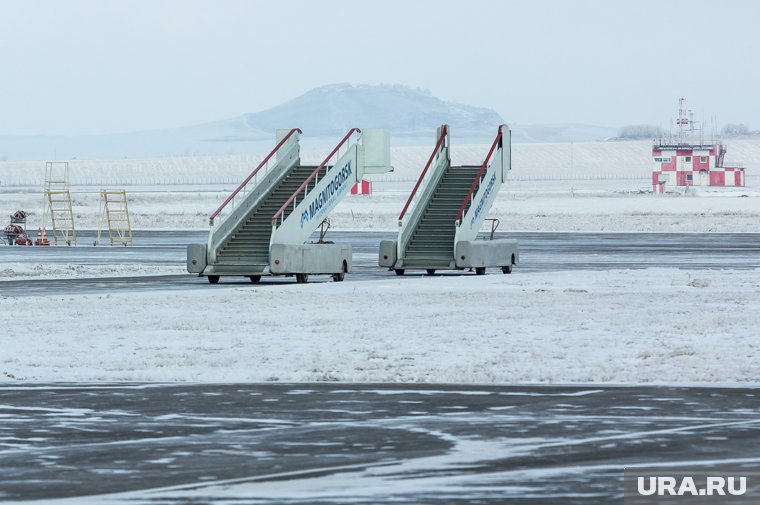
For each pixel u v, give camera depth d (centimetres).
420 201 11525
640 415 3259
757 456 2650
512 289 8338
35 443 2873
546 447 2777
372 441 2878
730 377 4044
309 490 2322
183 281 9631
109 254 14412
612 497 2241
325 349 4903
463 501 2216
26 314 6462
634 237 19300
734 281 9031
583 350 4797
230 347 4984
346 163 11181
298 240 10212
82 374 4209
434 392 3741
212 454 2717
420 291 8169
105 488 2352
